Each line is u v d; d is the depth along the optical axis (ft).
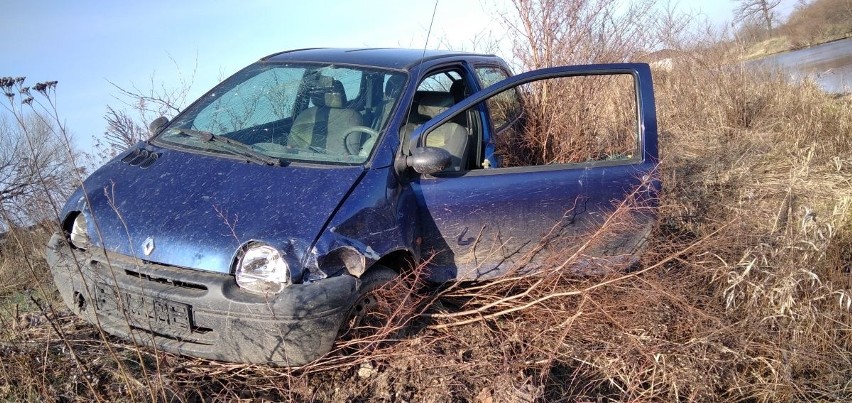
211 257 9.88
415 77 13.56
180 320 9.89
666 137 26.68
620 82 18.79
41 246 14.53
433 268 12.45
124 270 10.31
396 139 12.35
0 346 10.79
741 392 12.05
